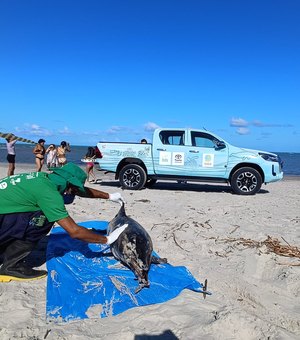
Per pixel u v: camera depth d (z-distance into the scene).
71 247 5.43
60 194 4.36
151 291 4.21
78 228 4.24
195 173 12.57
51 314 3.67
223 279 4.73
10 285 4.26
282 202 10.79
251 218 8.20
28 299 3.96
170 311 3.80
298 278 4.78
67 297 3.97
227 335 3.41
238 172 12.27
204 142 12.65
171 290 4.27
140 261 4.41
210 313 3.79
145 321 3.61
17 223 4.27
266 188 14.78
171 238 6.38
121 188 12.91
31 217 4.30
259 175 12.23
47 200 4.15
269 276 4.98
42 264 4.96
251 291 4.46
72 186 4.58
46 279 4.46
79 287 4.21
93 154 14.80
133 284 4.34
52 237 5.88
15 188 4.20
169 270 4.80
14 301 3.86
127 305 3.90
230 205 9.95
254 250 5.75
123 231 4.66
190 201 10.49
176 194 11.85
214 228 7.16
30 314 3.65
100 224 6.74
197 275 4.82
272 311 4.05
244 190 12.37
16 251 4.41
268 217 8.38
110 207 9.01
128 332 3.37
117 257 4.79
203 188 13.95
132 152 12.80
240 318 3.56
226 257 5.55
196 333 3.42
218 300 4.17
